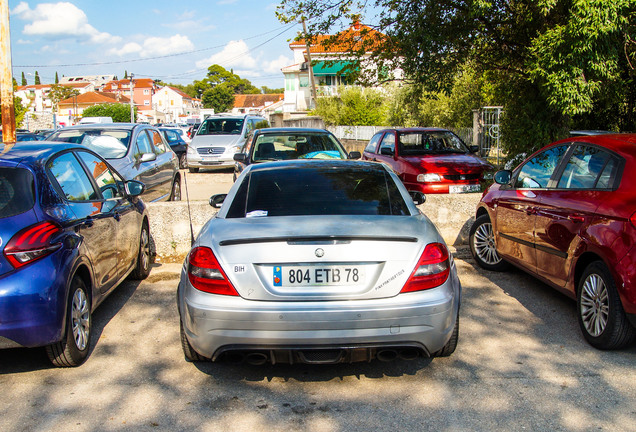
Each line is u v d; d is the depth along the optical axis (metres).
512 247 5.84
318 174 4.41
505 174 6.17
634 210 3.93
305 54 55.34
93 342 4.53
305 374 3.89
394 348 3.47
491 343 4.42
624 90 10.46
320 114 37.38
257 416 3.31
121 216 5.43
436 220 7.68
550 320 4.94
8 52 12.82
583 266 4.60
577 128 15.02
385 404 3.45
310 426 3.19
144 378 3.85
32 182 3.93
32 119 64.50
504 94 12.55
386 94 35.59
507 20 10.96
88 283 4.38
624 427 3.14
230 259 3.40
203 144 18.94
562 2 9.12
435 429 3.15
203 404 3.47
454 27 10.83
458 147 11.88
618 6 8.41
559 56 9.05
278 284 3.37
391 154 11.61
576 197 4.65
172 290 5.96
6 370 4.00
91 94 125.12
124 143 9.06
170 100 140.50
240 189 4.24
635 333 4.08
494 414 3.30
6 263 3.54
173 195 10.91
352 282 3.39
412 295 3.42
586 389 3.62
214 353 3.45
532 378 3.79
